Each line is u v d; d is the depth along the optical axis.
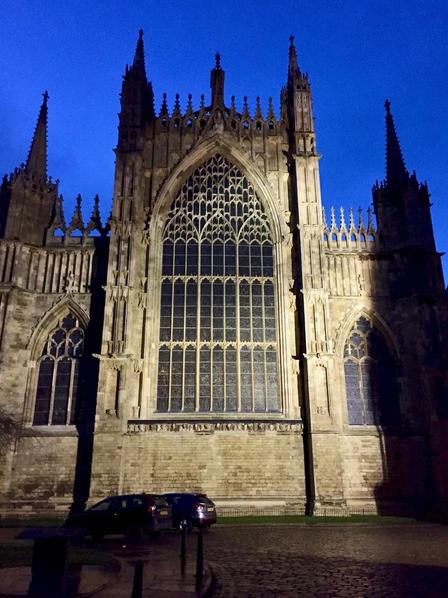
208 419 42.47
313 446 40.66
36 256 48.12
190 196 50.66
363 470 42.66
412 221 49.03
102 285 47.31
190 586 15.16
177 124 53.47
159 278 47.31
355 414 44.78
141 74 54.66
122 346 43.00
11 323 44.97
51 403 43.94
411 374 45.38
